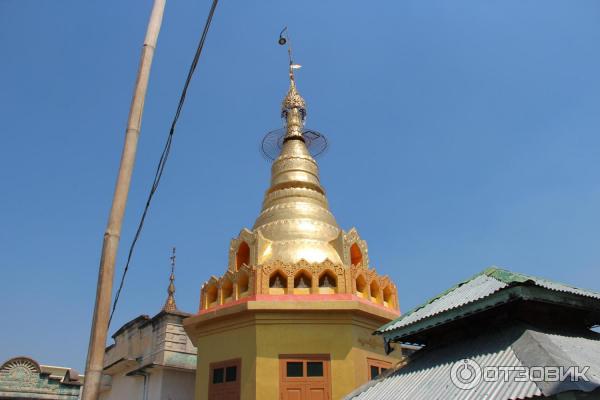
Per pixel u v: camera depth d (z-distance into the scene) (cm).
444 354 1223
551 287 1157
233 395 2016
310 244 2386
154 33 829
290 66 3453
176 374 2684
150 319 2892
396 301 2439
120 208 714
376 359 2156
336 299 2106
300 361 2012
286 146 3055
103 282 676
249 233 2422
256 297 2103
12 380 3238
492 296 1139
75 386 3422
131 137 754
